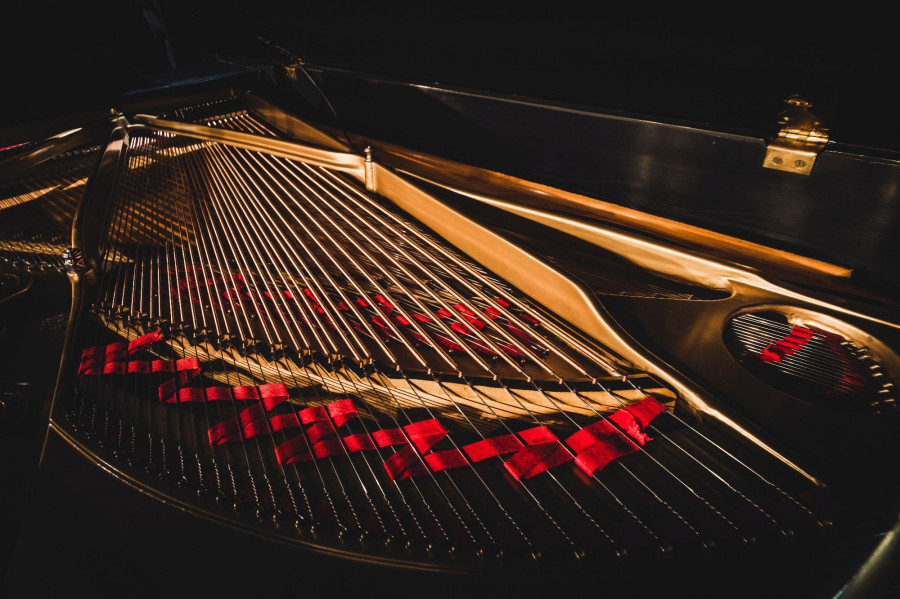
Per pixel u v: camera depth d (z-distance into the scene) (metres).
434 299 0.49
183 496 0.34
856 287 0.44
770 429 0.34
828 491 0.30
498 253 0.50
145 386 0.44
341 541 0.31
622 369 0.40
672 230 0.53
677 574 0.28
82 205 0.61
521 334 0.46
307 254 0.57
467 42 0.61
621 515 0.31
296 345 0.46
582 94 0.56
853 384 0.37
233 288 0.53
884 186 0.40
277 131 0.83
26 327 0.53
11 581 0.31
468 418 0.40
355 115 0.78
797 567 0.28
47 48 0.95
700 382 0.37
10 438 0.42
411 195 0.60
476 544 0.30
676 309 0.43
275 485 0.35
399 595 0.28
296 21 0.81
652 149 0.51
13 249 0.65
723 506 0.31
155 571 0.30
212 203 0.68
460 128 0.66
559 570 0.29
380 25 0.69
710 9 0.44
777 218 0.47
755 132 0.45
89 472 0.36
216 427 0.39
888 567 0.28
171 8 1.04
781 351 0.39
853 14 0.38
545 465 0.35
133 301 0.53
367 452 0.37
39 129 0.75
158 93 0.87
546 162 0.60
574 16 0.52
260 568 0.30
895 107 0.39
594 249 0.52
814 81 0.41
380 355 0.45
